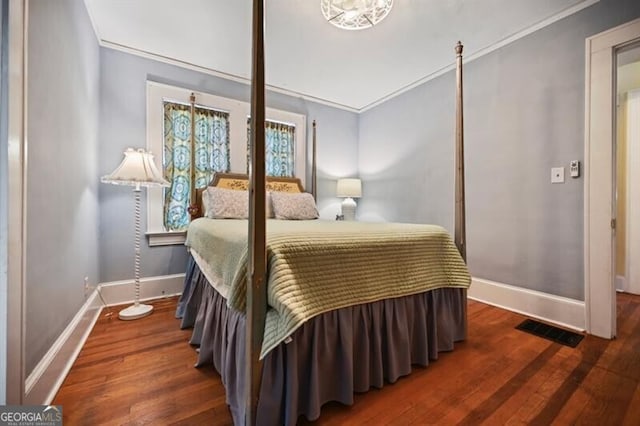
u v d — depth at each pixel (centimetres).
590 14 192
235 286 111
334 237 127
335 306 116
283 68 291
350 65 285
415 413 118
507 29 226
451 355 164
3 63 90
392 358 138
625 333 192
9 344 91
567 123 204
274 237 114
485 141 255
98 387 132
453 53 262
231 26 223
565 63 204
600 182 187
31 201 110
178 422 112
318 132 377
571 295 202
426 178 317
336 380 123
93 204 217
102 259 240
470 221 266
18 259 94
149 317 219
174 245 274
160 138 269
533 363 156
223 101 300
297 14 208
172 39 240
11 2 92
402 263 147
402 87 337
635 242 289
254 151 101
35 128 114
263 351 101
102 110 241
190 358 159
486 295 252
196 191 279
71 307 158
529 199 225
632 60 201
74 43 167
